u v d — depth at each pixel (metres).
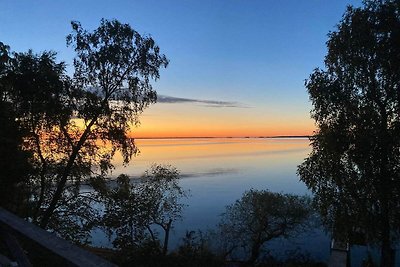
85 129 20.89
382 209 18.58
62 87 19.14
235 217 28.05
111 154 21.67
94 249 25.33
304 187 77.69
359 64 18.67
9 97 17.70
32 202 19.42
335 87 19.19
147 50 21.44
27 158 16.58
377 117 18.67
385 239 19.03
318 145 20.81
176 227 40.22
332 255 21.25
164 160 180.38
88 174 21.36
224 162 175.25
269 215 26.94
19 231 3.28
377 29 18.27
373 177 18.39
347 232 20.06
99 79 21.09
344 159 19.61
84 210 21.09
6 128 15.65
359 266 23.78
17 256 3.72
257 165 152.75
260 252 26.91
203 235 29.06
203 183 91.12
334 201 19.75
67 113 19.75
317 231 33.00
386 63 18.09
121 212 22.25
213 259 24.22
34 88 17.95
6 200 15.45
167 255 23.38
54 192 21.05
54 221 20.83
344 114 19.41
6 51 16.86
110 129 21.16
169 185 27.89
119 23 20.94
